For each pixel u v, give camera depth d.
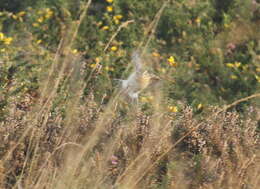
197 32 20.80
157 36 21.20
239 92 17.59
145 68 16.05
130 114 13.18
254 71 18.66
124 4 21.42
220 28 21.03
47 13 21.03
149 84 15.45
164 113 13.60
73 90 13.97
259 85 18.02
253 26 20.78
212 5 21.89
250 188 11.78
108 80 15.45
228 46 20.27
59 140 11.52
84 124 12.57
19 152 11.50
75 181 10.56
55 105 12.89
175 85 17.41
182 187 11.63
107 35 20.00
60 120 12.23
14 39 19.83
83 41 19.39
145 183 11.38
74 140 11.99
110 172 11.45
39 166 11.34
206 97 17.56
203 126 13.39
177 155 12.61
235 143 12.90
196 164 12.11
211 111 14.47
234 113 13.78
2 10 22.97
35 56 17.67
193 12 21.41
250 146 12.85
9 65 14.52
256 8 21.48
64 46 18.22
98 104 14.30
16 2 22.98
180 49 20.42
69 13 20.89
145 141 12.27
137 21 20.91
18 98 13.12
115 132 12.45
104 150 12.02
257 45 19.97
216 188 11.73
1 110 12.62
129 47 19.59
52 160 11.62
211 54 19.66
